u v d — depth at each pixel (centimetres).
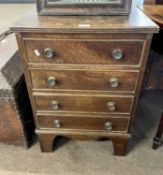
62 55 92
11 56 117
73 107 110
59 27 83
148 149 134
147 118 159
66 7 94
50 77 99
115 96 104
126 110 109
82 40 87
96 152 132
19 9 169
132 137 142
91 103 108
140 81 98
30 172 122
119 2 92
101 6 94
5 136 130
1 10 168
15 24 87
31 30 84
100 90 102
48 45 89
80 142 139
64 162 127
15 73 115
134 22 86
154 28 81
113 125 116
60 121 117
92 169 123
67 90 104
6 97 111
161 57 167
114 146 126
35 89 104
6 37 139
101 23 86
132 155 130
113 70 95
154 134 145
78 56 91
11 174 121
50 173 121
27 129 131
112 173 121
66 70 96
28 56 93
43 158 129
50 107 111
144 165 124
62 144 138
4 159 129
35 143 138
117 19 90
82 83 100
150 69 173
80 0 93
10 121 121
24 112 125
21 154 132
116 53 88
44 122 119
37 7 95
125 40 86
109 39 86
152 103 173
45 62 94
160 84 178
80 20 90
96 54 90
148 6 139
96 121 116
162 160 127
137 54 89
